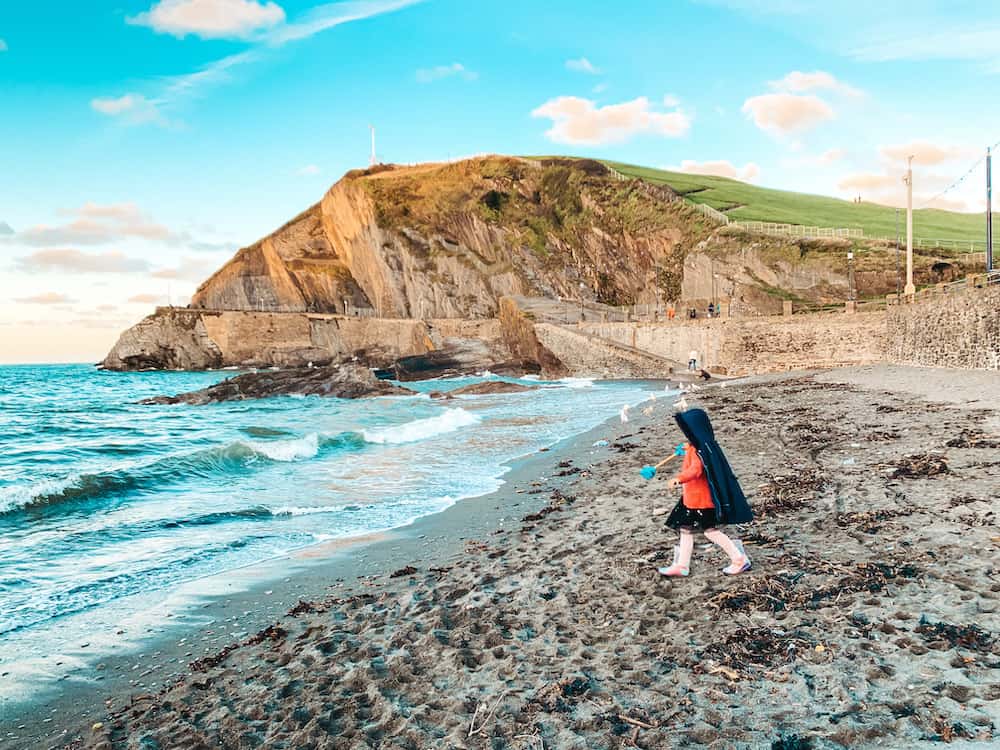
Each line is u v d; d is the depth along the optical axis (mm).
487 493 12703
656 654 4785
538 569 7227
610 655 4863
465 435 22219
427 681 4812
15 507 11836
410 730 4098
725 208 99750
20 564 8859
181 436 25047
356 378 45875
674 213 86375
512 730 3951
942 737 3393
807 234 71312
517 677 4688
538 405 34469
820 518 7875
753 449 13547
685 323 54094
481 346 77812
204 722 4551
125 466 14961
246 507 12141
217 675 5375
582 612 5797
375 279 106875
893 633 4676
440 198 104000
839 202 122000
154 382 76000
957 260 58438
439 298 97500
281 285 115562
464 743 3869
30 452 21000
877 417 16391
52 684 5473
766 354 46719
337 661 5367
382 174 113812
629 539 8039
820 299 60312
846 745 3457
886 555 6312
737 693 4113
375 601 6922
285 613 6918
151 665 5805
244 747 4164
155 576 8305
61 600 7516
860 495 8742
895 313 36594
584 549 7832
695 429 6258
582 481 12703
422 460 17250
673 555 7074
